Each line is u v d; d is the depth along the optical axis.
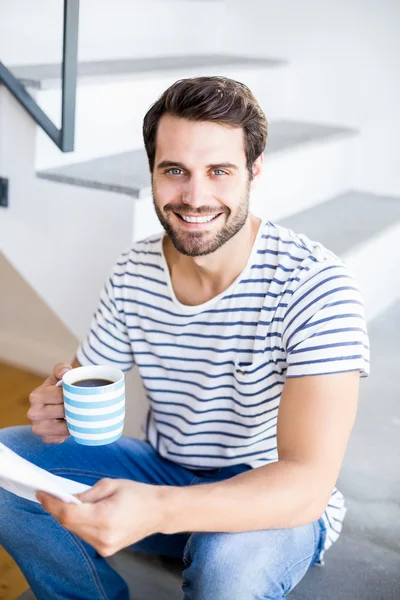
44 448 1.52
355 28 3.35
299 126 3.34
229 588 1.27
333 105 3.49
